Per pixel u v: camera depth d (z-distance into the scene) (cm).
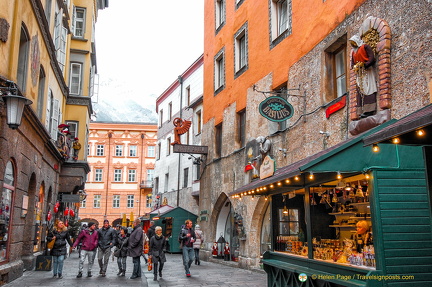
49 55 1677
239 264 1655
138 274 1317
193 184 2723
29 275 1311
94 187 5688
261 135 1559
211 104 2177
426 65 780
